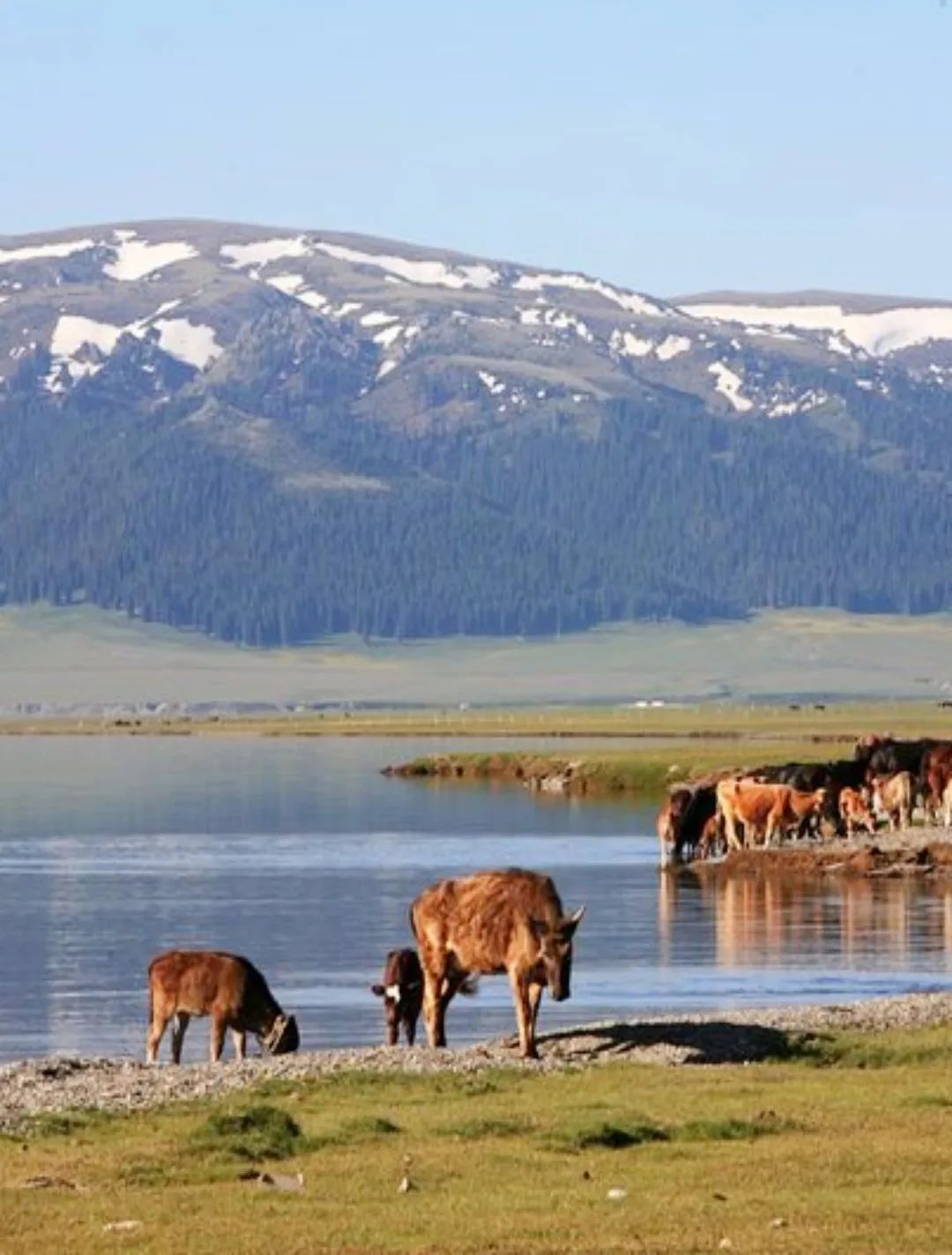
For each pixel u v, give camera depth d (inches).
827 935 2812.5
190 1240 1036.5
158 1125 1321.4
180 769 7657.5
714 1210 1101.1
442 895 1657.2
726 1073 1510.8
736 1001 2236.7
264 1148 1247.5
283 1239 1039.6
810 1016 1807.3
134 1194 1141.1
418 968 1866.4
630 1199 1128.2
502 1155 1236.5
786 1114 1352.1
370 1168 1202.0
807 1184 1161.4
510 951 1603.1
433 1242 1034.1
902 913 3061.0
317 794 6176.2
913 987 2331.4
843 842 3887.8
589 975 2460.6
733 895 3358.8
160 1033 1729.8
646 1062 1566.2
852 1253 1010.1
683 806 3956.7
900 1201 1119.0
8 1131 1299.2
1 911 3233.3
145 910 3255.4
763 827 3929.6
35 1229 1061.8
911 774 4301.2
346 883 3646.7
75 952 2768.2
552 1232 1054.4
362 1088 1450.5
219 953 1740.9
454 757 7116.1
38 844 4525.1
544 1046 1640.0
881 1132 1296.8
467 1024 2078.0
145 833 4827.8
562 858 4052.7
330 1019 2154.3
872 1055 1604.3
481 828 4867.1
